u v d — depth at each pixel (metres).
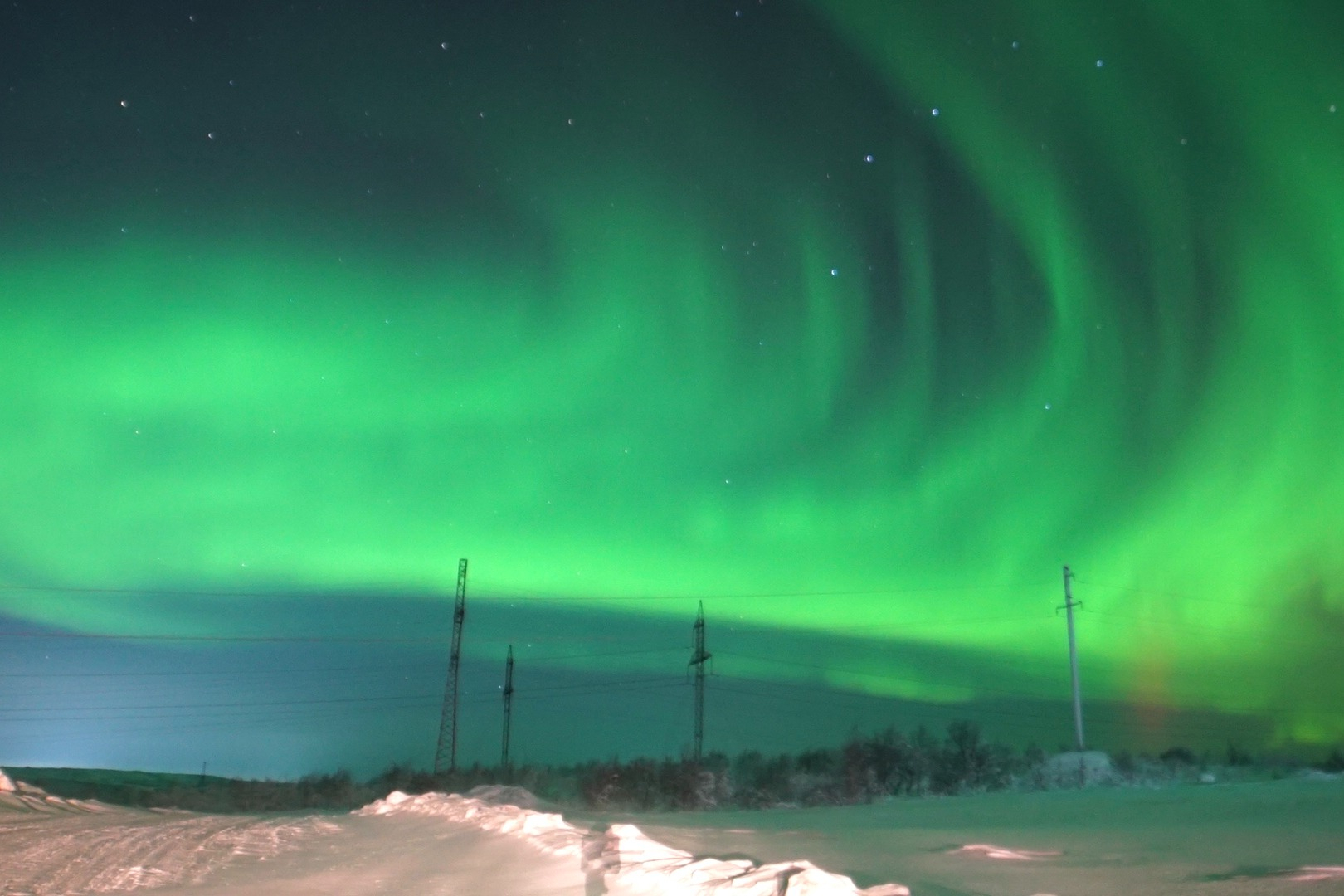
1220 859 16.03
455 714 64.25
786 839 20.36
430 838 18.97
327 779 59.00
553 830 17.20
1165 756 68.25
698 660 67.50
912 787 58.34
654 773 55.31
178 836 20.22
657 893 10.28
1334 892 11.21
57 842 19.44
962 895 11.62
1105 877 13.77
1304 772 59.16
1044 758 63.81
